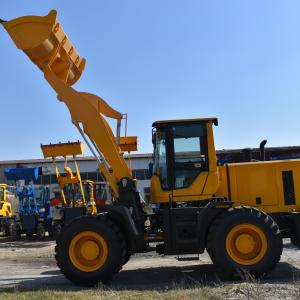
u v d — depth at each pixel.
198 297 7.32
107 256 9.11
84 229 9.18
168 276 10.16
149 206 10.41
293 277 8.95
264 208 10.27
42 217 23.39
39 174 23.94
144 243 9.60
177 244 9.38
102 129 9.77
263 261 8.99
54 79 9.70
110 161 9.82
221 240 9.05
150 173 10.74
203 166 9.87
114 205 9.66
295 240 10.04
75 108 9.73
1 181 43.69
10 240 23.31
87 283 9.12
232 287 7.82
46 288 8.91
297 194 10.27
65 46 9.77
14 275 11.26
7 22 9.12
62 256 9.17
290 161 10.40
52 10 9.10
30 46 9.09
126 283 9.45
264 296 7.25
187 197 9.81
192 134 9.96
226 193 10.30
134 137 12.55
